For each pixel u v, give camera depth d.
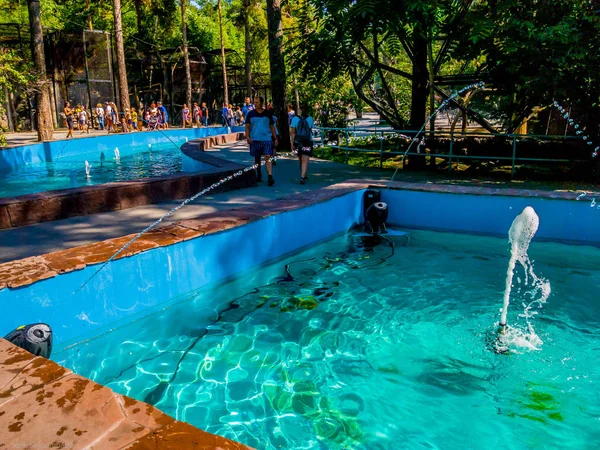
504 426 3.16
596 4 10.10
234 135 21.69
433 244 7.27
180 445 1.87
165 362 4.00
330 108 18.20
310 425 3.17
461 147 12.98
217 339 4.40
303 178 9.94
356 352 4.15
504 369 3.84
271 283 5.77
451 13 11.51
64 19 39.97
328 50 12.41
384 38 13.16
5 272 3.94
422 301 5.23
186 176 8.52
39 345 3.36
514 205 7.41
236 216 5.96
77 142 19.27
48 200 6.82
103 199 7.42
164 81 36.72
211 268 5.45
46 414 2.09
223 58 36.69
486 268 6.23
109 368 3.90
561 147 11.33
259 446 2.96
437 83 13.49
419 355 4.09
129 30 43.22
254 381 3.71
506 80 11.59
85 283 4.23
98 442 1.88
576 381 3.69
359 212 8.27
